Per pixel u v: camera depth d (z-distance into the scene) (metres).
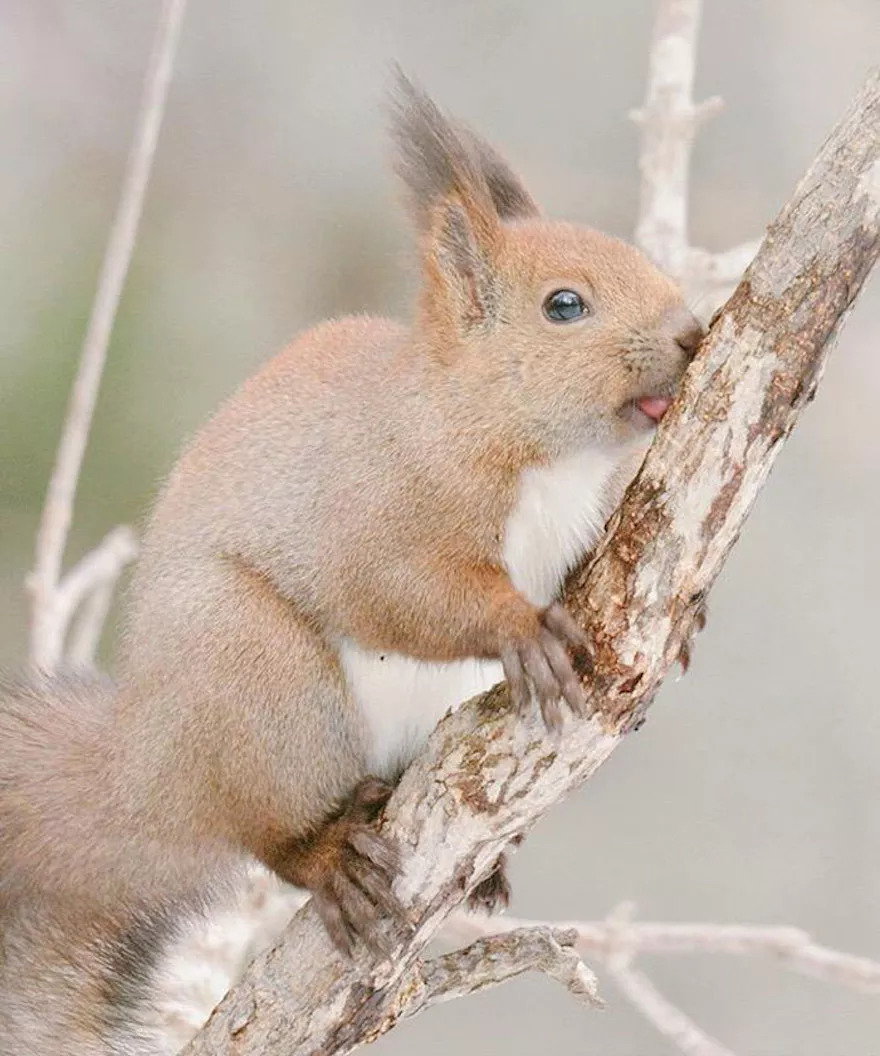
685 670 9.80
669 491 8.84
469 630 10.26
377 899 9.48
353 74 18.77
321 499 10.58
